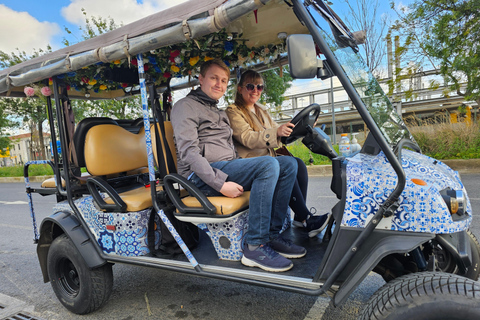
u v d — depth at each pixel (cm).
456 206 154
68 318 256
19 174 1698
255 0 148
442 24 762
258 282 179
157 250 235
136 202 229
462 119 937
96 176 264
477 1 712
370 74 212
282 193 212
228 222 203
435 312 131
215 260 210
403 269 188
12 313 268
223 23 161
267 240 194
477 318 125
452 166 743
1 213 710
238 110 274
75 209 249
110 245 237
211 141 233
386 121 188
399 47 853
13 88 280
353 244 156
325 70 165
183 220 213
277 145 246
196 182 227
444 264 200
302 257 203
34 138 1828
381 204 156
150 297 280
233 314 241
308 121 244
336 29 194
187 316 244
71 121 257
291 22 255
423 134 829
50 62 232
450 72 805
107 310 263
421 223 149
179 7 182
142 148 308
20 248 452
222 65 245
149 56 247
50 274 265
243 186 210
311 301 251
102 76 284
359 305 240
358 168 167
